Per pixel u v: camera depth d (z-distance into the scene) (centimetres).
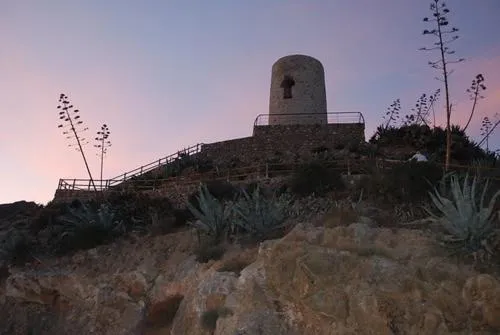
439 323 1281
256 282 1627
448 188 1897
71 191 3569
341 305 1416
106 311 2077
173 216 2420
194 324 1712
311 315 1474
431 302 1323
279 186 2494
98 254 2352
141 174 3862
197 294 1770
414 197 1945
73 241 2445
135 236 2395
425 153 3209
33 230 2866
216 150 3869
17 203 4044
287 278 1554
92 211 2669
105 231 2442
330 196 2191
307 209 2050
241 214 1950
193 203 2441
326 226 1755
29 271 2395
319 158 2978
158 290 2033
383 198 2028
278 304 1562
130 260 2230
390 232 1614
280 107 4100
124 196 2875
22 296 2330
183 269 2016
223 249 1953
